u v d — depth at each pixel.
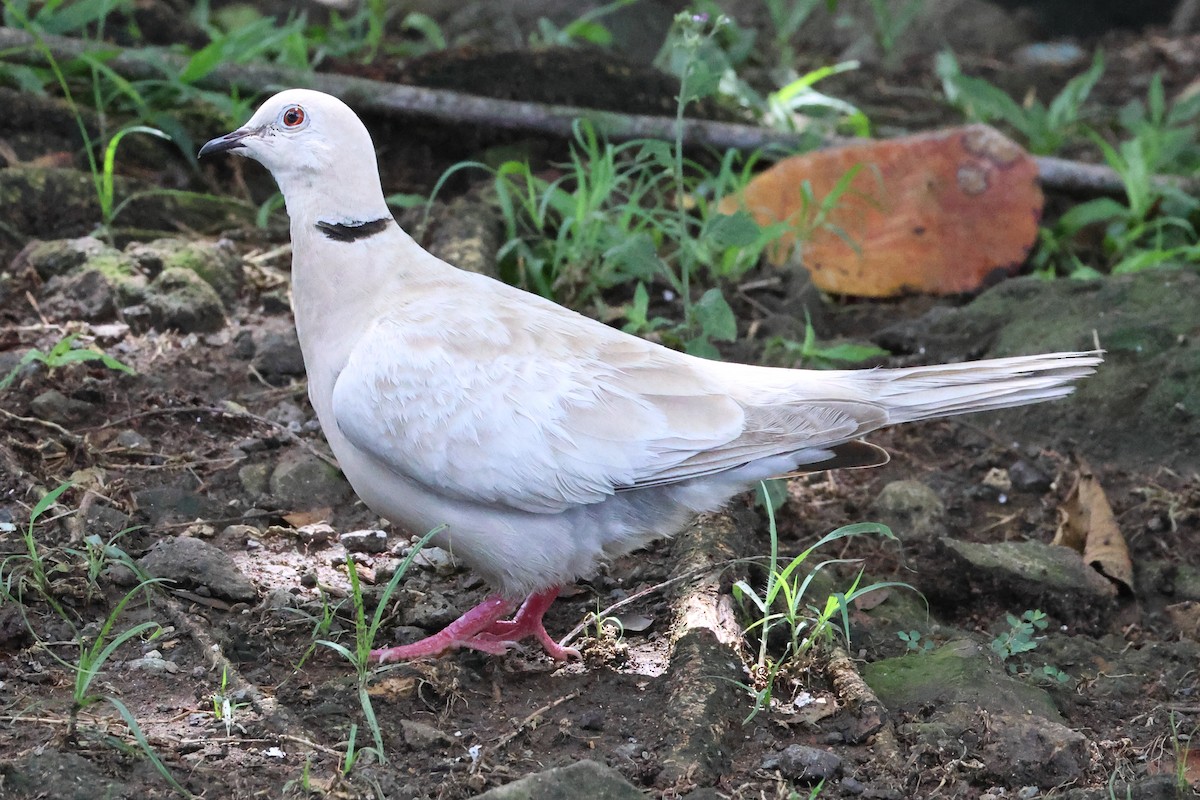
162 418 10.70
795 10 21.66
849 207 14.66
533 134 15.24
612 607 8.74
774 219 14.49
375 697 7.71
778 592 9.13
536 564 8.07
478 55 15.77
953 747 7.66
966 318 13.05
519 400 7.80
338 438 8.19
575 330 8.16
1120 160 16.30
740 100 18.19
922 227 14.61
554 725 7.71
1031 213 14.80
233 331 12.08
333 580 9.10
